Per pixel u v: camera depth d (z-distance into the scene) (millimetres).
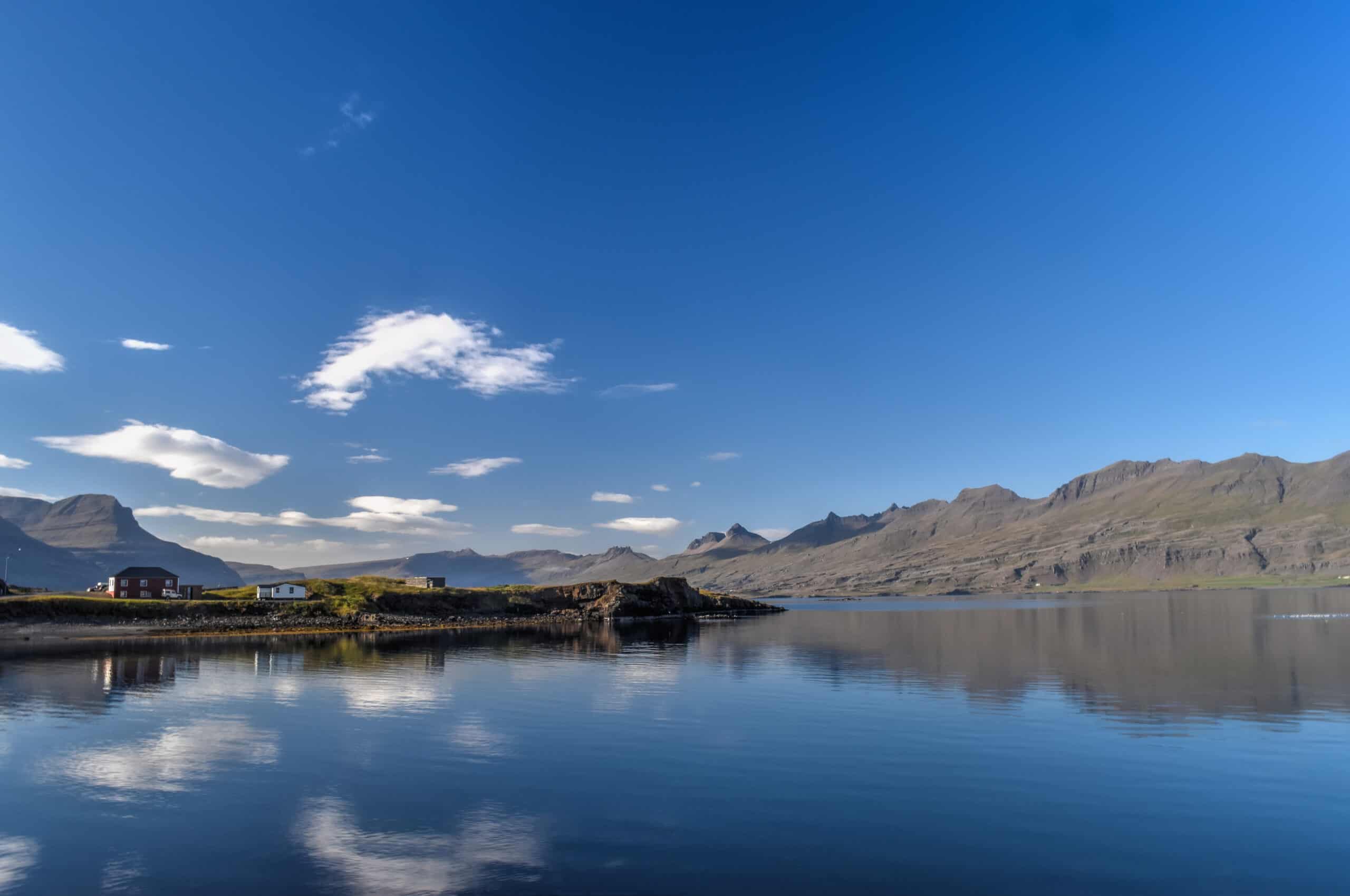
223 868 23047
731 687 58531
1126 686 57688
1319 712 45844
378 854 24109
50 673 66438
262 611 143625
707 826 26469
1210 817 27219
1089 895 21234
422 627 144750
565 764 34375
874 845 24734
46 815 27750
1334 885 21812
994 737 39594
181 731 41562
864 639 113312
